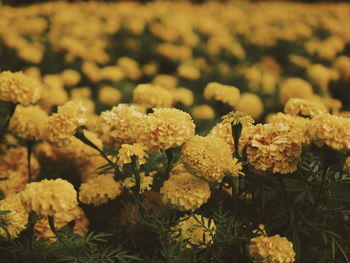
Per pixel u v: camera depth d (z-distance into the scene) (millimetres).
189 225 602
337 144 548
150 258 624
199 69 1716
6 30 1686
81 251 584
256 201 672
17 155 814
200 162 577
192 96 1348
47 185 525
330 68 1765
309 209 671
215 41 1911
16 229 567
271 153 574
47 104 1128
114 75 1505
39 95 747
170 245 575
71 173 823
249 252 593
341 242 677
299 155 585
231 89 938
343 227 705
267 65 1834
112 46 1966
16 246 582
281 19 2404
